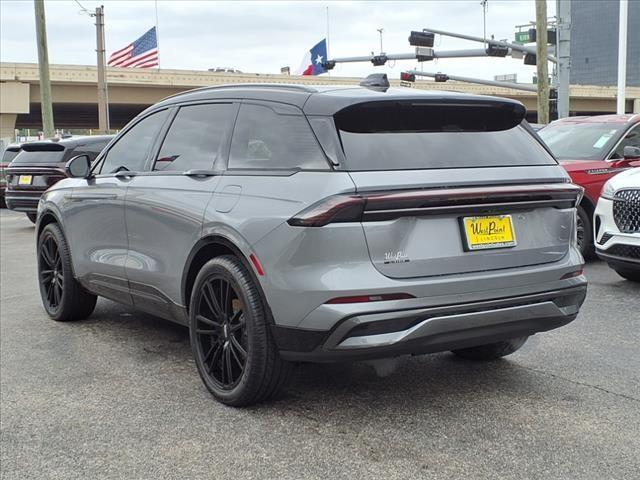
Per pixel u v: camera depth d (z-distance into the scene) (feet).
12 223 52.29
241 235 12.35
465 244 11.86
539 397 13.37
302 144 12.23
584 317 19.47
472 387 13.97
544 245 12.79
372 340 11.14
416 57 97.40
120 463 11.02
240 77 189.98
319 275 11.19
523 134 13.56
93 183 17.88
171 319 15.44
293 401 13.35
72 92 186.19
